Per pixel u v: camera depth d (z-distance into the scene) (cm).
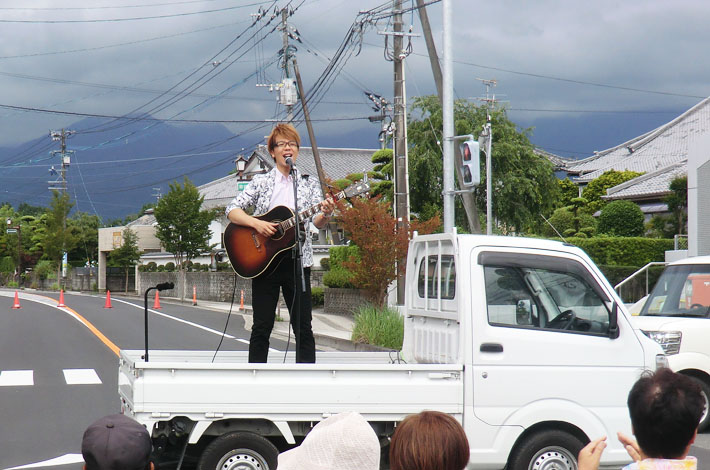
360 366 932
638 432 443
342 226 3472
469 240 988
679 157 7075
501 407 959
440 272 1039
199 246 6825
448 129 2453
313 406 925
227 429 938
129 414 974
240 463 932
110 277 10238
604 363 986
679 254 3684
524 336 973
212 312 4944
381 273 3291
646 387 443
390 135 5194
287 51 4928
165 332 3538
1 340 3170
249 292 6194
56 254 10944
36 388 2025
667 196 5147
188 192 6806
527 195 5100
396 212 3547
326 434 374
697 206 3612
